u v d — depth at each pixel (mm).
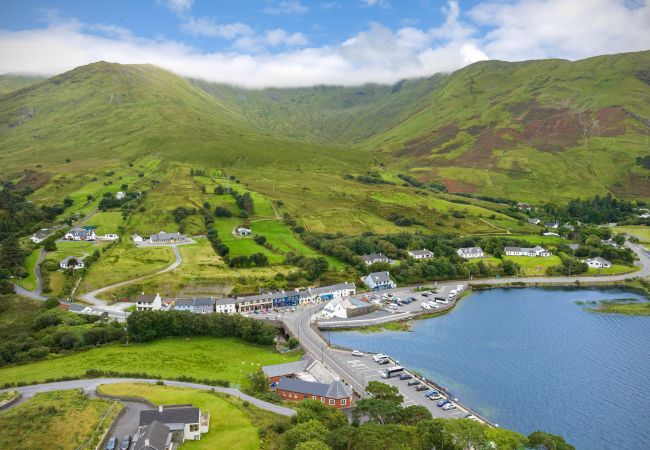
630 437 125000
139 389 125688
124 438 99250
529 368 165250
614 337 194500
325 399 129500
